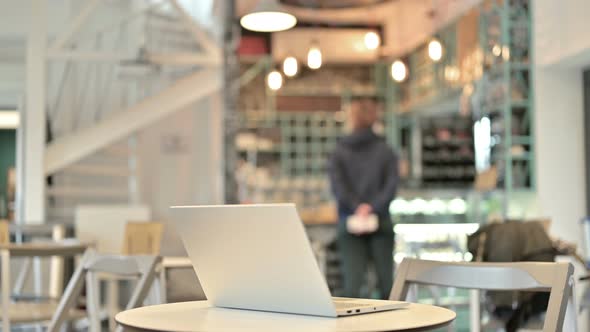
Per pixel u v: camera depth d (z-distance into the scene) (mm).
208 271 2178
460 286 2395
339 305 2049
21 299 5199
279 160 12172
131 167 10703
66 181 11188
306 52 11859
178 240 9133
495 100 8102
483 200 8586
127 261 2768
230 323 1840
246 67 11953
